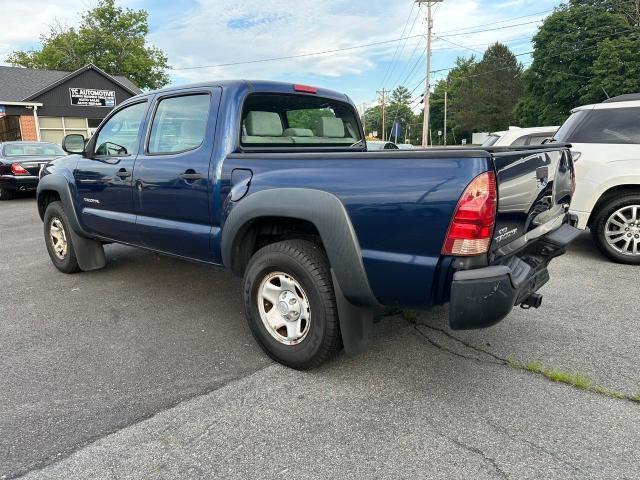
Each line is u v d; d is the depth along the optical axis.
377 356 3.15
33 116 25.94
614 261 5.23
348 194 2.54
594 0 37.88
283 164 2.88
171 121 3.70
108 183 4.20
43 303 4.28
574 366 2.97
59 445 2.29
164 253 3.95
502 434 2.32
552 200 3.13
